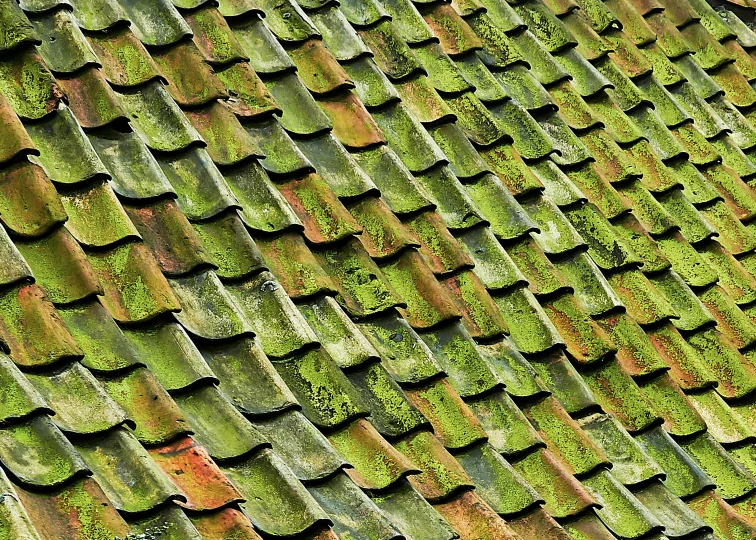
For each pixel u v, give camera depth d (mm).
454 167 5645
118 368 3676
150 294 3947
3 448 3225
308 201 4832
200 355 3902
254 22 5488
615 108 6820
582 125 6512
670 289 5965
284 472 3703
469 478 4215
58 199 3920
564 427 4797
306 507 3625
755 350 6012
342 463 3875
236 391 3975
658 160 6664
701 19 8164
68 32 4617
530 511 4309
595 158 6414
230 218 4441
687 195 6746
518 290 5219
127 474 3385
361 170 5086
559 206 5922
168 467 3520
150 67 4762
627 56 7359
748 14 8500
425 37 6207
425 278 4871
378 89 5656
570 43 6977
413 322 4793
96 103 4473
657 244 6168
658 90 7270
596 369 5266
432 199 5371
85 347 3688
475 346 4789
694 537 4750
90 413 3459
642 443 5109
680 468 5074
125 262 4000
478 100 6047
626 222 6121
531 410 4820
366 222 4977
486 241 5320
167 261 4184
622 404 5184
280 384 4023
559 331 5312
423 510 3977
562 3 7312
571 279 5590
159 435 3578
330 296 4500
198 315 4098
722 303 6102
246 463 3723
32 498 3176
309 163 4910
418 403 4453
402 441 4238
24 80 4316
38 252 3838
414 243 4941
